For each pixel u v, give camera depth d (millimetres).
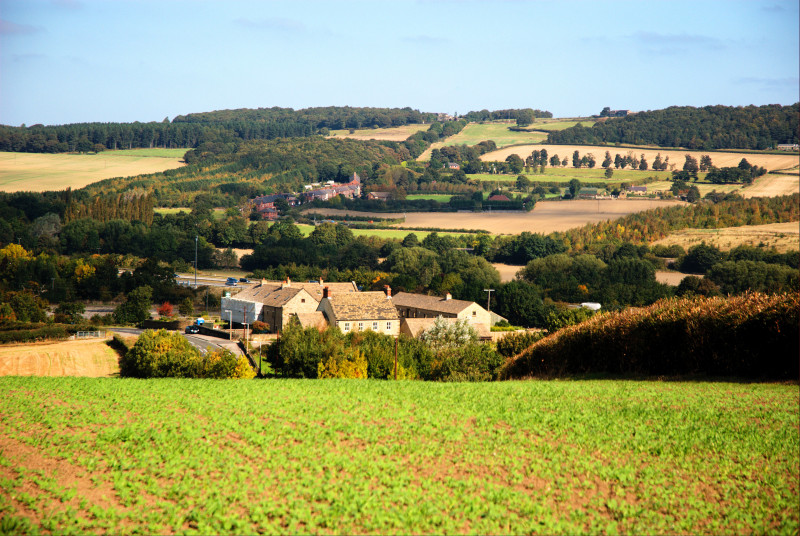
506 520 18219
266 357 72562
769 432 24500
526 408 29203
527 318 113875
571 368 44656
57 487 21281
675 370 38844
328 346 55906
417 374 57219
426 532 17828
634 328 40656
